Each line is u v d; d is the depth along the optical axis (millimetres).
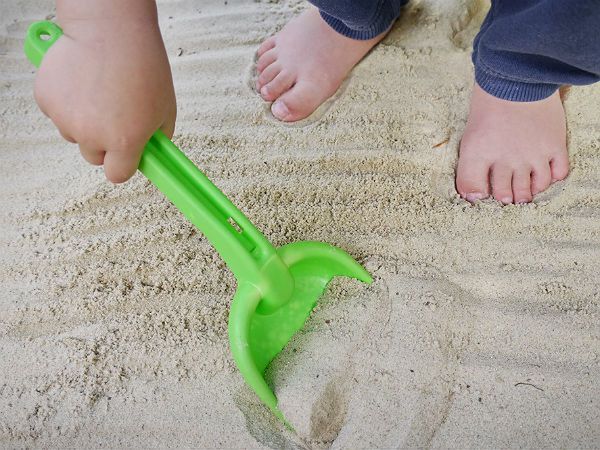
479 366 304
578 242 340
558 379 300
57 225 362
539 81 329
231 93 413
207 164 379
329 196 364
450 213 353
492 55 331
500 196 356
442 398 297
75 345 318
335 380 296
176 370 311
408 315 316
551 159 361
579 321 315
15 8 472
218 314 326
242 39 443
